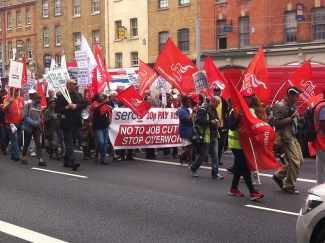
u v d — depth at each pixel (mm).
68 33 43562
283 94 18594
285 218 7496
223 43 33188
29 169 12289
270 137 8625
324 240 4953
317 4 29016
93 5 41438
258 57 12641
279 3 30422
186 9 34656
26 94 16344
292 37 30188
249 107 8883
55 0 45125
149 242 6289
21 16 49000
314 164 13461
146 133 14375
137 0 37656
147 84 16688
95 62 15234
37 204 8398
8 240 6387
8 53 50750
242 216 7621
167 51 14648
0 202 8539
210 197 9023
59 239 6418
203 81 14000
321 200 5027
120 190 9641
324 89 8148
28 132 12969
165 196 9094
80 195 9141
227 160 14180
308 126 8258
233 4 32312
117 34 39250
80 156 15008
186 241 6336
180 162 13312
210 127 10891
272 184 10375
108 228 6930
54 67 18938
